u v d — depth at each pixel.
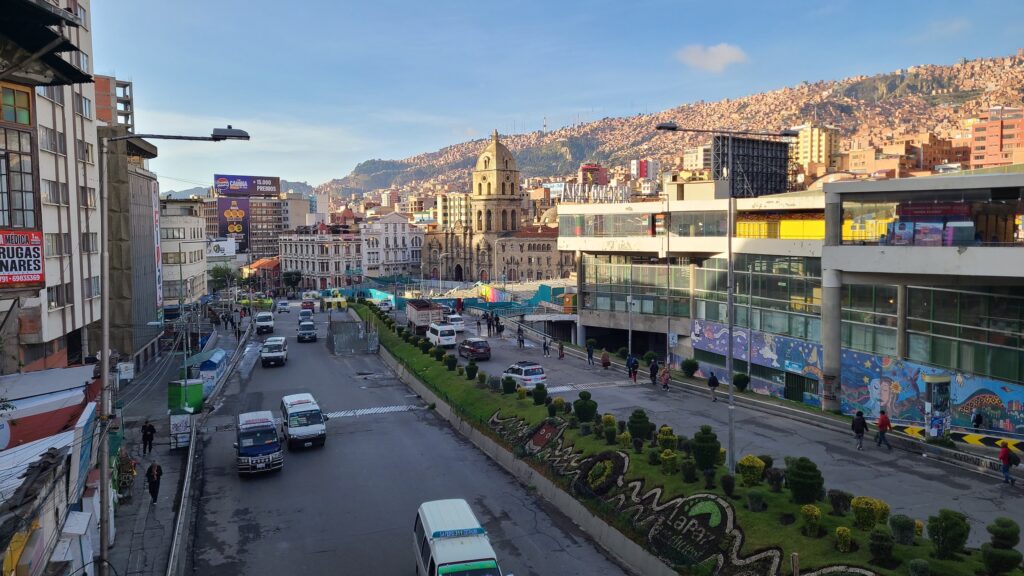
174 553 22.52
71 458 19.59
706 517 21.92
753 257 50.28
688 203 55.66
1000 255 29.33
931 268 31.81
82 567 18.09
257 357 66.81
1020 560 16.19
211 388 49.81
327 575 22.09
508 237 169.00
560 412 35.03
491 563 18.44
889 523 19.11
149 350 66.38
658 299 60.81
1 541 13.62
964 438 30.30
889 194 34.75
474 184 178.50
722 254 53.62
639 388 44.72
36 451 19.34
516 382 42.56
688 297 57.97
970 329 33.75
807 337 45.28
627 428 30.28
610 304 64.88
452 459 34.00
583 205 64.19
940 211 32.66
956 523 17.25
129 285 58.88
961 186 31.48
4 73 18.52
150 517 27.19
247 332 83.06
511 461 32.44
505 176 175.38
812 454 28.89
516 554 23.31
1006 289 31.89
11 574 13.99
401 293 135.12
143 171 65.25
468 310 94.81
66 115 42.81
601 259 65.31
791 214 49.03
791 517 20.64
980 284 32.03
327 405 46.03
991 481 25.00
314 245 165.88
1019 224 30.27
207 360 51.03
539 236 167.00
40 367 38.75
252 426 32.56
